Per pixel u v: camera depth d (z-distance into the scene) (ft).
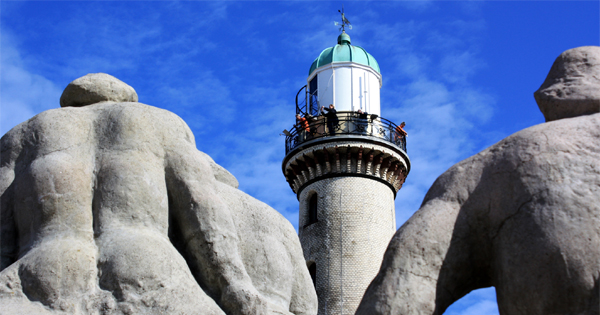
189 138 27.07
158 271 22.53
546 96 17.74
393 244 16.53
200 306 22.77
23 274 21.93
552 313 14.80
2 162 25.32
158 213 24.52
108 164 24.45
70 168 23.97
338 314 121.80
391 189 137.39
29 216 23.59
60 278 21.83
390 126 140.05
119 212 23.80
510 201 16.01
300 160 136.56
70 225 23.30
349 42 152.25
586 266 14.66
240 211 28.91
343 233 128.47
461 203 16.65
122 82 28.32
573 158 15.75
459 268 16.38
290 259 30.09
